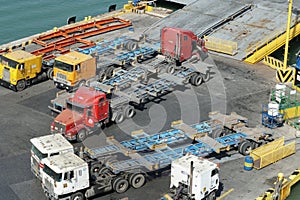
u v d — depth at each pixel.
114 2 73.38
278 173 33.66
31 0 73.56
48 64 46.78
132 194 31.73
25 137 37.97
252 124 39.41
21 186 32.53
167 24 57.78
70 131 36.34
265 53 50.94
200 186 29.08
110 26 57.72
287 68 46.75
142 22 60.75
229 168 34.25
